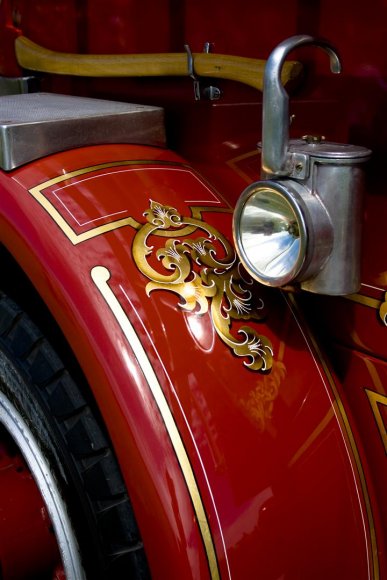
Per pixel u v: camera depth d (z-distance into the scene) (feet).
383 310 4.65
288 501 4.53
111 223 4.75
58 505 4.80
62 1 6.13
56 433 4.83
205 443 4.42
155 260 4.69
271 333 4.76
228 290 4.76
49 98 5.88
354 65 4.55
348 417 4.80
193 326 4.59
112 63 5.71
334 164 4.19
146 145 5.34
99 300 4.51
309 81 4.73
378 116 4.50
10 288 5.37
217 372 4.55
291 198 4.19
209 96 5.28
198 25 5.21
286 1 4.75
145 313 4.53
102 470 4.75
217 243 4.88
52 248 4.63
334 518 4.65
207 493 4.38
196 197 5.05
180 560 4.34
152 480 4.35
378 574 4.79
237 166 5.20
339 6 4.55
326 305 4.89
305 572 4.56
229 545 4.40
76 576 4.79
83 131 5.12
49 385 4.92
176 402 4.42
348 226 4.27
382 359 4.72
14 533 5.26
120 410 4.40
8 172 4.95
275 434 4.57
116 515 4.71
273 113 4.25
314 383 4.76
